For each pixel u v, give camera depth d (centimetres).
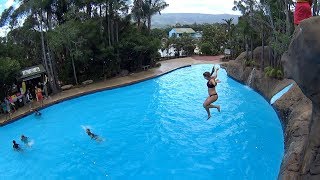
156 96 2978
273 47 2686
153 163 1759
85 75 3428
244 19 3269
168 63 4444
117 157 1845
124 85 3278
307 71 894
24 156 1903
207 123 2256
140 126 2272
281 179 1223
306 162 1017
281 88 2402
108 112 2575
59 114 2550
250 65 3291
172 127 2228
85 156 1877
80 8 3397
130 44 3675
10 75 2566
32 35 3003
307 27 884
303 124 1512
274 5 2936
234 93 2925
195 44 5247
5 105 2438
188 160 1762
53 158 1869
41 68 2878
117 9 3528
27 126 2334
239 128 2120
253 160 1705
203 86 3300
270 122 2172
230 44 4684
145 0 4119
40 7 2875
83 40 3100
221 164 1697
